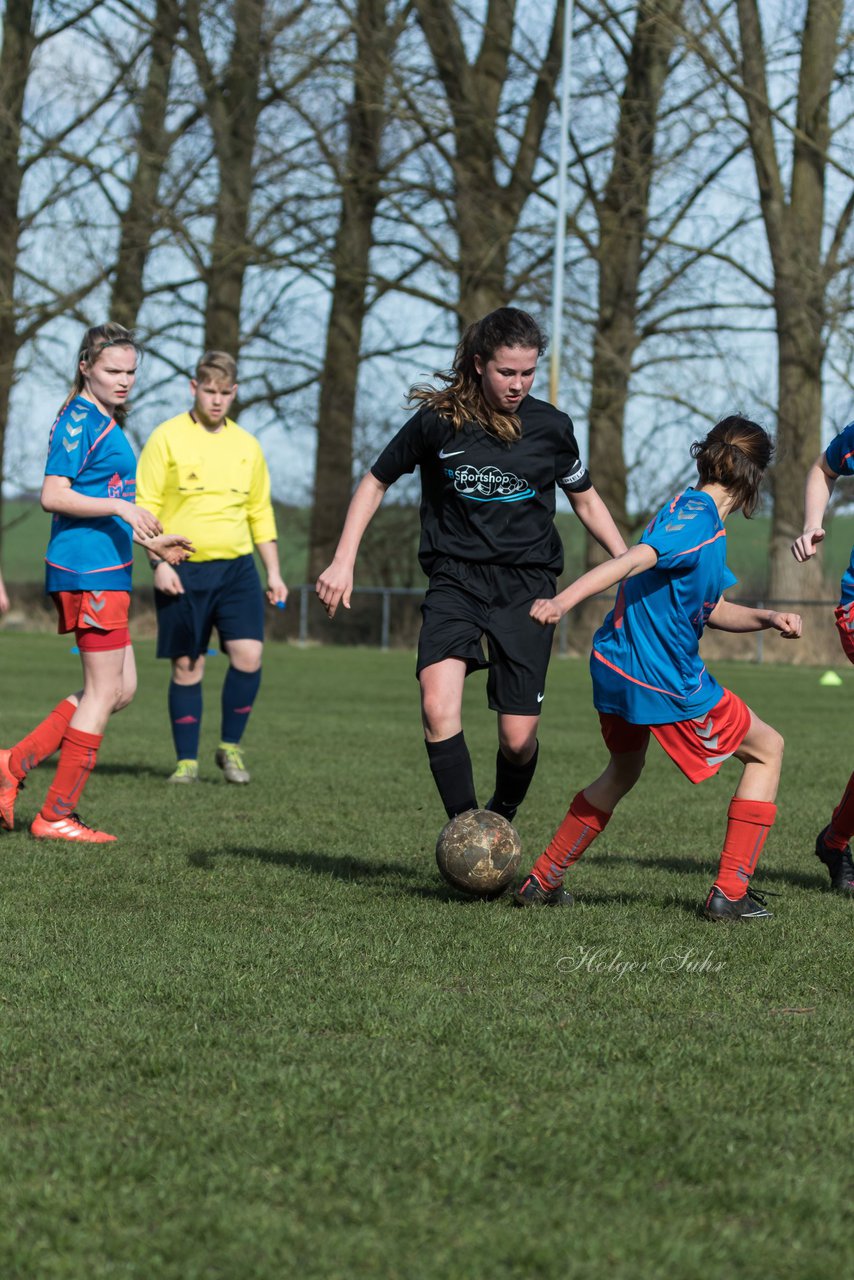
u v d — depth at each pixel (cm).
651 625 774
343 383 5253
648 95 4419
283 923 771
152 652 4153
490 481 823
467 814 838
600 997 630
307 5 4522
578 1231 396
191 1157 441
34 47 4819
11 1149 446
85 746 1050
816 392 4309
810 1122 481
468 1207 411
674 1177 437
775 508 4322
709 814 1263
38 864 945
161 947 711
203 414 1371
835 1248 392
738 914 802
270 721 2167
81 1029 569
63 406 1042
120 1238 390
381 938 738
